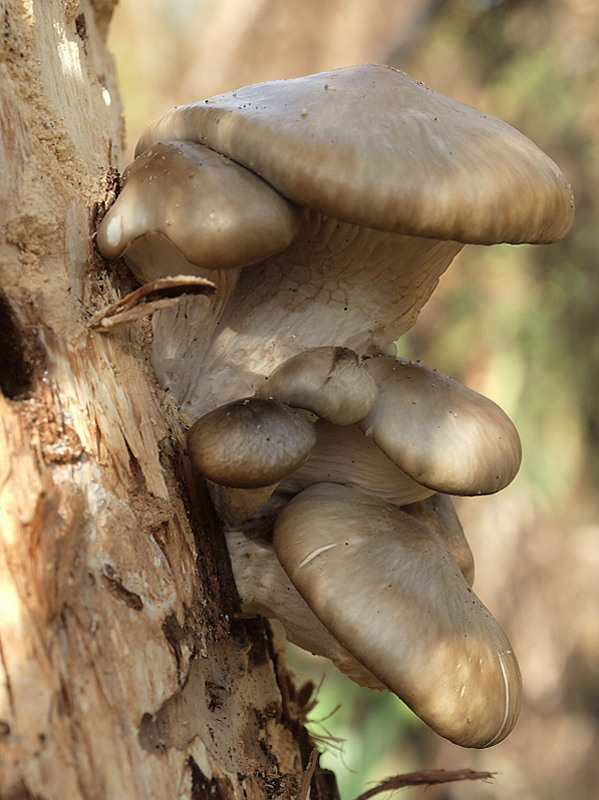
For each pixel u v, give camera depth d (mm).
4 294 317
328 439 368
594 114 1011
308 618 364
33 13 339
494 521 1027
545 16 1007
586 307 987
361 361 351
